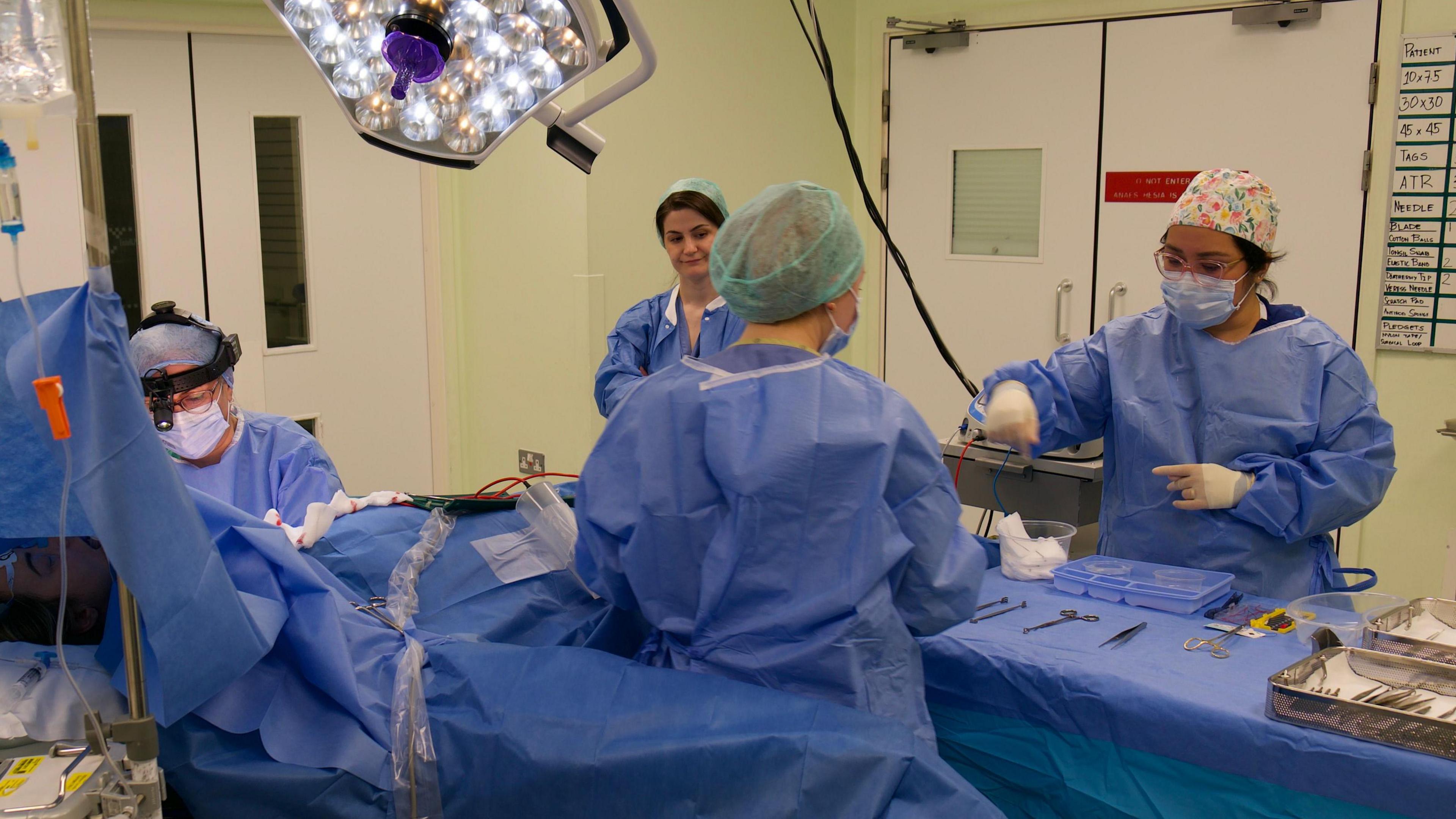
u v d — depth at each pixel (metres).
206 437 1.77
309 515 1.50
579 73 1.14
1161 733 1.33
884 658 1.21
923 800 1.09
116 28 2.87
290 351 3.30
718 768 1.10
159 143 2.99
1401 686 1.30
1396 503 3.14
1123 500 2.02
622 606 1.35
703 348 2.45
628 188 3.34
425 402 3.63
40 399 0.87
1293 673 1.29
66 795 0.97
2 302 1.02
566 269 3.32
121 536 0.98
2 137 0.85
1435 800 1.16
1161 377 1.95
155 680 1.11
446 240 3.56
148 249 3.01
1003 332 3.80
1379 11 2.99
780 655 1.21
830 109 4.00
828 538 1.18
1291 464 1.80
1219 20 3.24
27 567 1.30
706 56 3.50
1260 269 1.83
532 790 1.16
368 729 1.22
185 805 1.21
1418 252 3.02
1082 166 3.55
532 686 1.23
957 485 2.81
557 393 3.43
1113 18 3.42
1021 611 1.68
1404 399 3.11
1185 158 3.36
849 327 1.30
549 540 1.63
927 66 3.83
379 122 1.14
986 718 1.51
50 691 1.18
